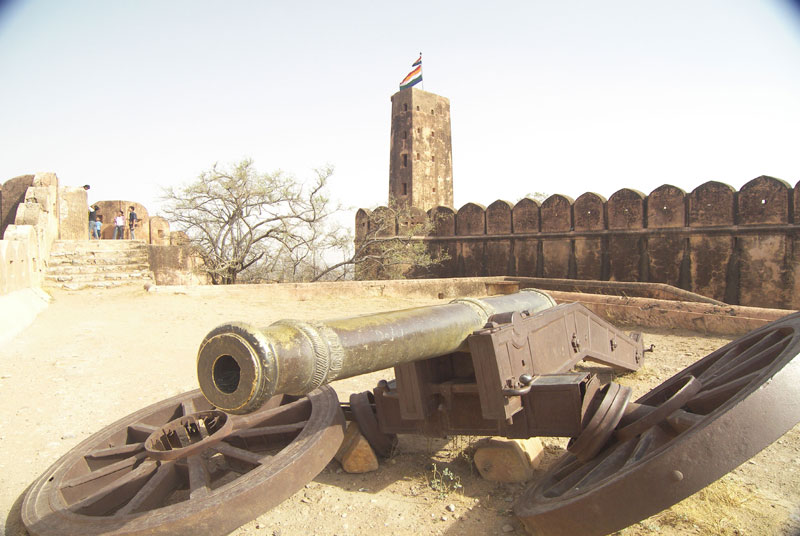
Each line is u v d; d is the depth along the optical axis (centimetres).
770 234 1552
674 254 1741
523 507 301
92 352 744
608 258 1883
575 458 354
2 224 1764
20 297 979
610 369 674
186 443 382
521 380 341
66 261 1375
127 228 2047
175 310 1077
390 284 1418
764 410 238
